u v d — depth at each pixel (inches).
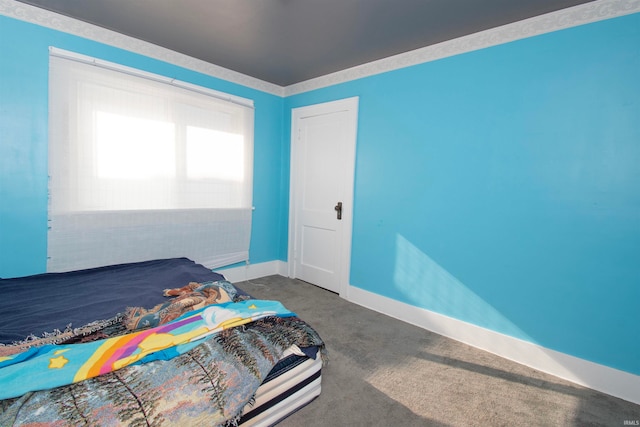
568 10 73.7
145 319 57.0
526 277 82.2
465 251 92.7
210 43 100.0
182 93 109.8
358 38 93.4
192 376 43.7
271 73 126.6
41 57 84.1
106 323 56.8
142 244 104.9
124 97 97.5
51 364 42.1
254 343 52.6
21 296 68.1
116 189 98.0
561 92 75.5
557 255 77.4
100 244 96.3
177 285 78.8
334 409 61.9
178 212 112.2
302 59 111.0
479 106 88.4
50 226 87.4
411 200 104.1
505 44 83.3
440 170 97.0
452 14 78.4
